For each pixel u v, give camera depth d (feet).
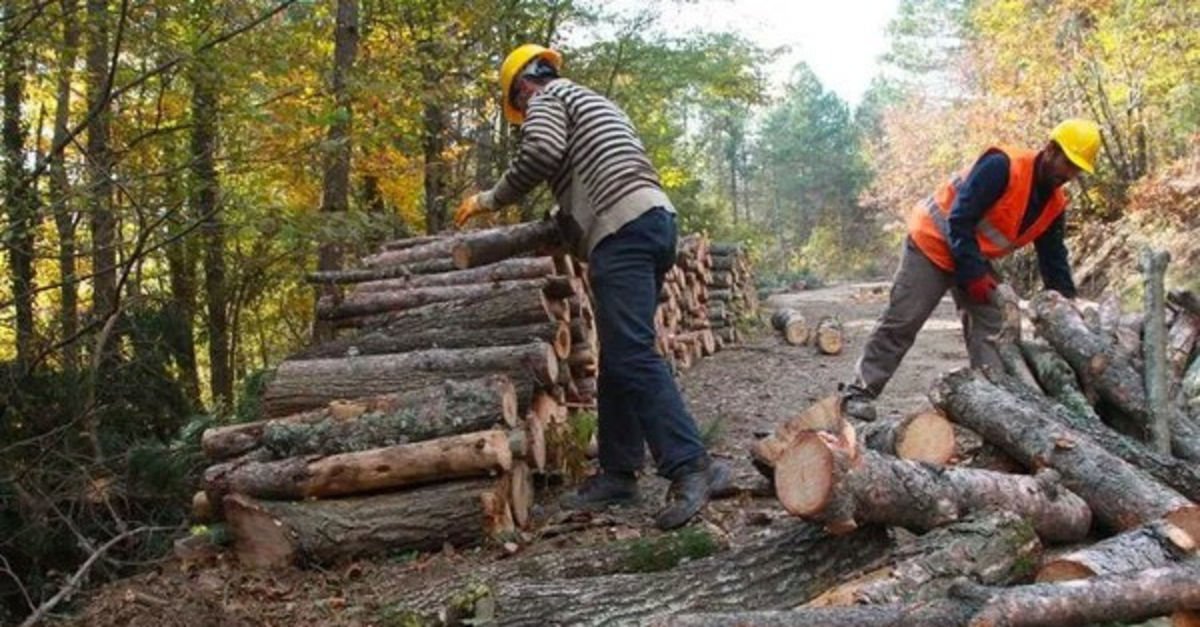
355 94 29.17
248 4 26.08
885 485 10.36
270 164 28.73
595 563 12.30
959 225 17.67
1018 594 8.92
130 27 25.22
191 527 18.21
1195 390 17.39
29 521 20.48
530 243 17.17
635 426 15.83
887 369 19.47
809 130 224.94
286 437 15.40
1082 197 59.41
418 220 47.91
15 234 25.16
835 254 190.39
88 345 28.14
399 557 14.17
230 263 43.14
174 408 28.43
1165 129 57.47
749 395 28.63
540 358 16.98
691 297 37.06
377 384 17.12
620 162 14.92
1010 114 61.98
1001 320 18.22
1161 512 12.09
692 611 10.55
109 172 24.53
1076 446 13.24
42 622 13.09
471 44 41.81
